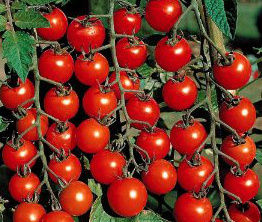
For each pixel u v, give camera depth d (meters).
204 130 0.47
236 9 0.45
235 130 0.47
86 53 0.48
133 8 0.48
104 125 0.47
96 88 0.47
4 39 0.45
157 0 0.47
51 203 0.48
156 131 0.48
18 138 0.46
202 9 0.49
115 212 0.49
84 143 0.47
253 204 0.51
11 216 0.55
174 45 0.46
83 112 0.52
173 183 0.47
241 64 0.46
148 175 0.47
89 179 0.51
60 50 0.47
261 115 0.60
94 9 0.54
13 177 0.47
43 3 0.46
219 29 0.46
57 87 0.47
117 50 0.48
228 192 0.46
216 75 0.46
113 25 0.46
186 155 0.48
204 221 0.46
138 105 0.48
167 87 0.48
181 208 0.46
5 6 0.46
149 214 0.49
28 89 0.48
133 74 0.48
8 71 0.50
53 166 0.47
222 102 0.48
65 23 0.48
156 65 0.56
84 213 0.51
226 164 0.50
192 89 0.48
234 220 0.50
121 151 0.49
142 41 0.50
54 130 0.47
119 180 0.46
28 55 0.44
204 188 0.46
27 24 0.45
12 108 0.48
